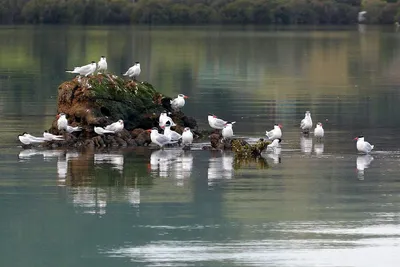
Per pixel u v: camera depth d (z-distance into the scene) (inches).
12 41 4271.7
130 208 1170.6
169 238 1068.5
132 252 1028.5
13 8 5743.1
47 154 1478.8
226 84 2554.1
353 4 5930.1
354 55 3659.0
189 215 1144.8
